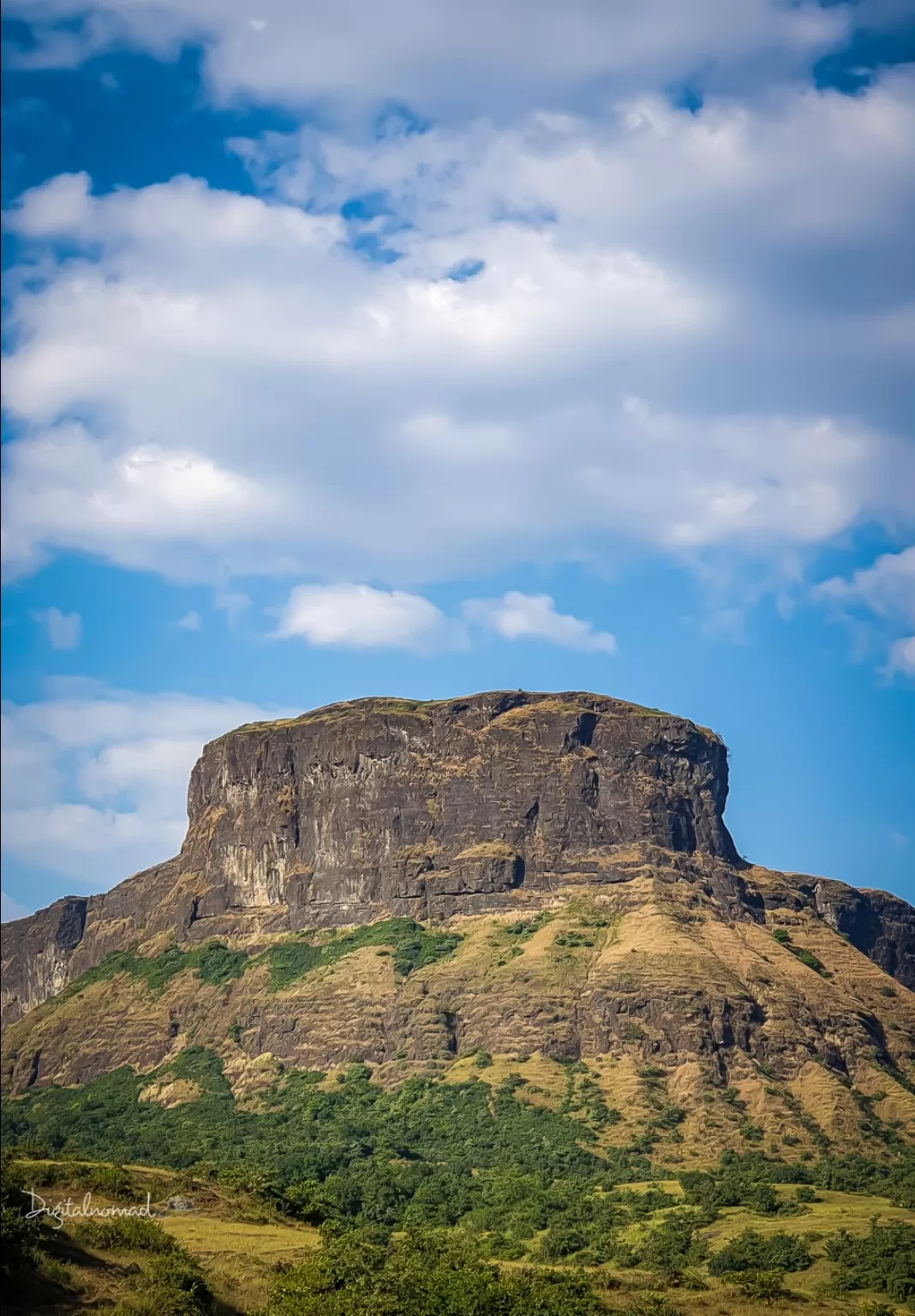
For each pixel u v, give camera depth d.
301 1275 149.25
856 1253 178.25
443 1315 142.62
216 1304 142.75
